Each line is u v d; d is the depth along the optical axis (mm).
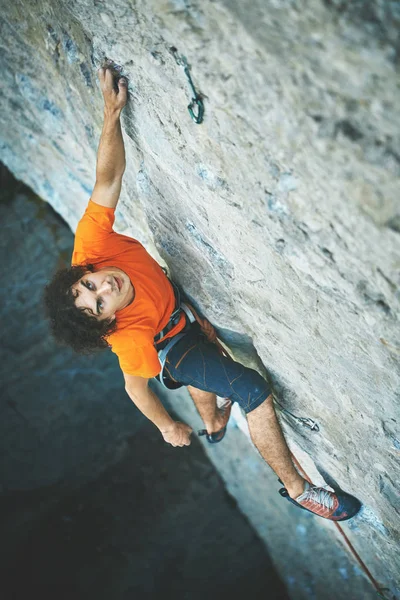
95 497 6215
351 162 1308
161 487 6141
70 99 2625
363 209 1380
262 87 1392
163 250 2646
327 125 1298
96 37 1902
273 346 2402
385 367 1814
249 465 5309
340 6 1126
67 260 5305
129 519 6137
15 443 5797
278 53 1284
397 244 1379
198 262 2449
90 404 5906
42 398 5699
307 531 4980
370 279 1556
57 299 2160
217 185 1851
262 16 1249
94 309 2107
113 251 2266
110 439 6137
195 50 1502
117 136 2082
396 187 1268
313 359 2176
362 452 2402
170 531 6090
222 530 6031
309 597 5359
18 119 3408
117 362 5785
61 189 4055
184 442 2568
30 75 2785
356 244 1493
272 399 2492
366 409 2125
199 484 6062
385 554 3064
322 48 1195
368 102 1199
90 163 3088
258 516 5664
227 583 5984
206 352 2475
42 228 5148
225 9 1316
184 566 6059
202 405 2846
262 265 1984
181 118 1774
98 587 5980
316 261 1682
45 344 5480
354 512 2812
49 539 6105
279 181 1567
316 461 2924
